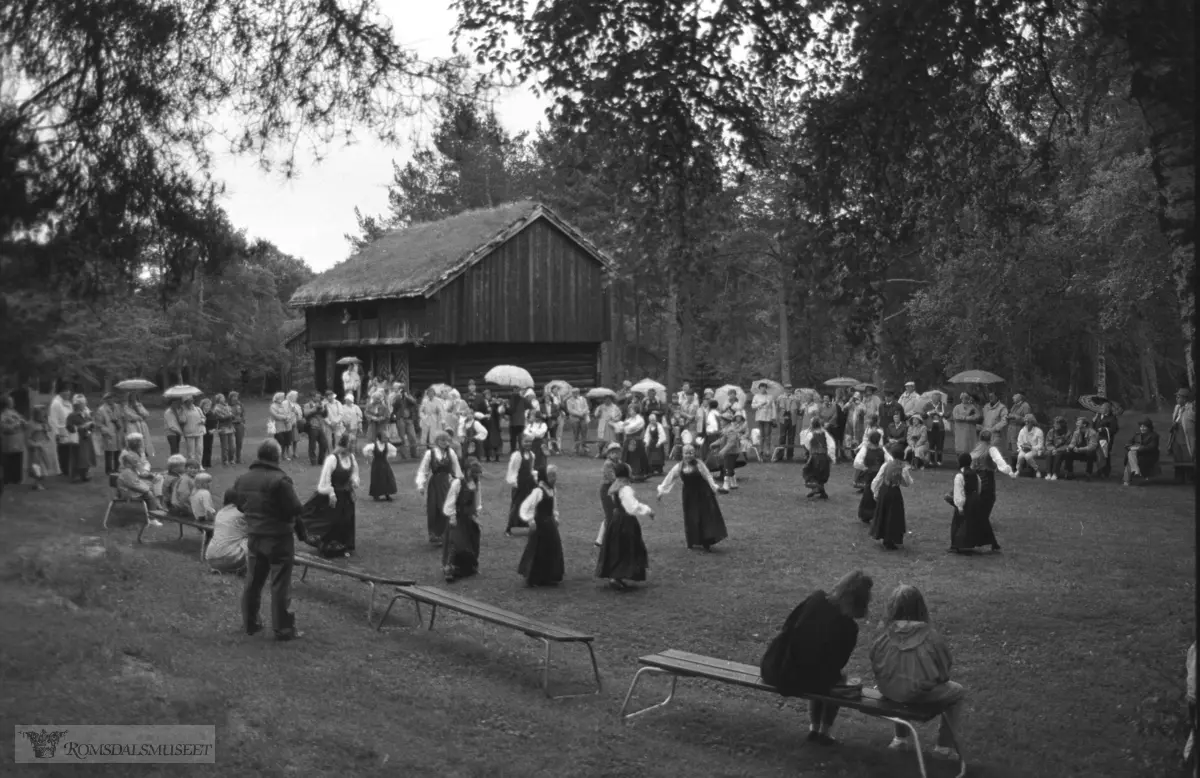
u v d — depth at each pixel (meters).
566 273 43.12
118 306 7.62
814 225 11.92
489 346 42.22
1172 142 8.02
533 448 23.55
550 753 7.62
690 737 8.57
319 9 8.27
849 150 11.52
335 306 44.69
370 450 21.73
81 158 7.29
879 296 12.05
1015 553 16.50
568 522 19.39
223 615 11.22
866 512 18.84
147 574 12.73
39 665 7.97
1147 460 24.44
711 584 14.52
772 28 11.09
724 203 12.11
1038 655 11.12
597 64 10.67
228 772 6.24
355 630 11.34
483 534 18.14
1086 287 31.23
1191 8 7.71
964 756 8.19
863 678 10.68
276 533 10.41
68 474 23.08
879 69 10.15
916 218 12.65
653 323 58.31
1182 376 48.59
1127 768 7.98
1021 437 26.30
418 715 8.23
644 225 11.91
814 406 29.19
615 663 11.05
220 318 57.69
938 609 13.01
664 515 20.22
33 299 6.66
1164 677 10.29
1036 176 12.90
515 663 10.62
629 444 25.09
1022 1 10.27
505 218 42.59
